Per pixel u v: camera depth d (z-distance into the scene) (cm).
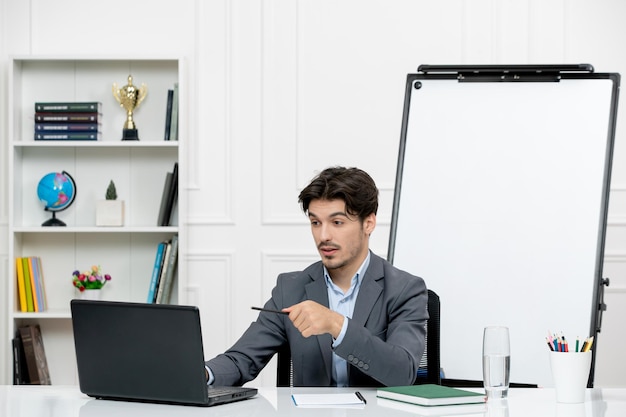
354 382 217
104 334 193
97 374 196
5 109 452
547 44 446
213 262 451
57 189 441
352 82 452
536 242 327
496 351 192
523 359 319
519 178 332
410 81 344
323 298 229
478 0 448
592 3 446
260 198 452
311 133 452
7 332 443
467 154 337
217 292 451
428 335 236
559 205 328
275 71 453
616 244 442
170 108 439
